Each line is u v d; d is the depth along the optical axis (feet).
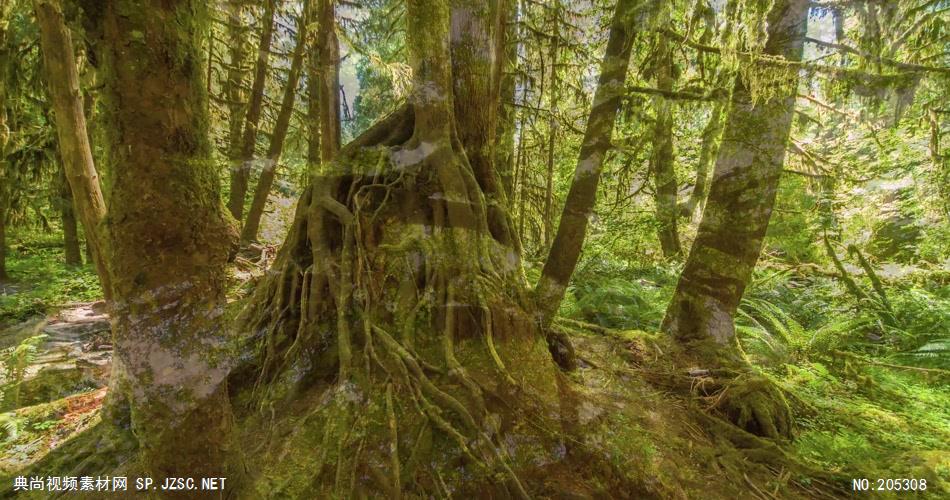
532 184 25.68
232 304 11.34
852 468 8.50
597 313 16.26
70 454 7.37
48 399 10.56
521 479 6.73
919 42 13.15
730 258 12.05
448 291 8.05
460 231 8.36
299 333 8.70
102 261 8.04
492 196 9.59
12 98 22.04
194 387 4.53
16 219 26.86
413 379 7.32
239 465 5.48
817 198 20.22
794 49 10.66
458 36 8.73
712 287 12.30
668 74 17.92
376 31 11.39
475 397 7.14
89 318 16.99
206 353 4.57
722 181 12.12
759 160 11.44
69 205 25.32
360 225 8.61
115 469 6.91
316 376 8.36
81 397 10.12
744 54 11.22
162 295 4.14
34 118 24.53
